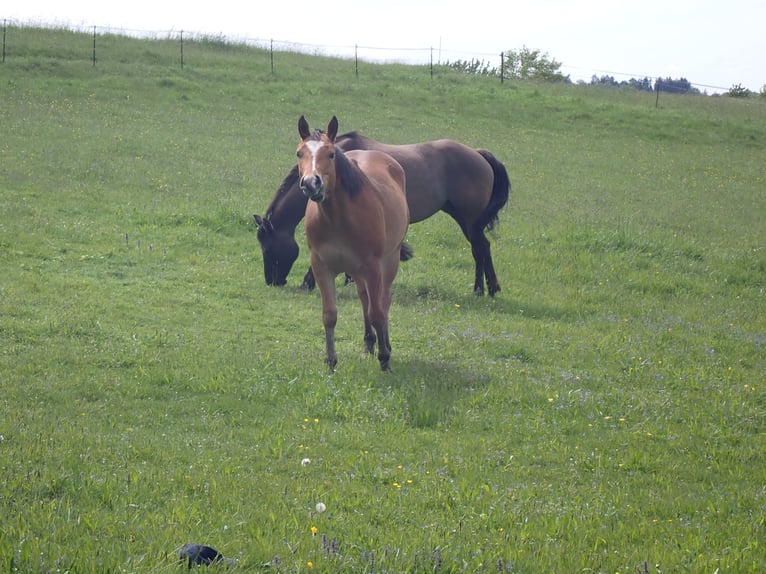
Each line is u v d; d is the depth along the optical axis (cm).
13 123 2684
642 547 570
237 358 1039
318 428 827
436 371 1043
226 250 1688
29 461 659
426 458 762
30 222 1708
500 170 1553
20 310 1174
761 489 722
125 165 2352
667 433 875
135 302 1285
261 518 573
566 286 1634
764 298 1669
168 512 571
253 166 2523
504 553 533
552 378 1047
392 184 1102
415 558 503
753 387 1051
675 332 1331
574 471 755
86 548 484
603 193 2677
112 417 821
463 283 1603
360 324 1266
